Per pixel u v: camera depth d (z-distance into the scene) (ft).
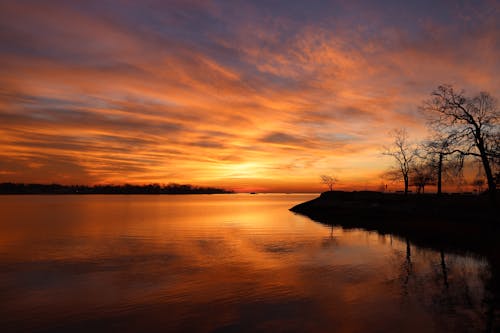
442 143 97.66
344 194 267.59
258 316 38.70
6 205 386.32
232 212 257.75
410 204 168.35
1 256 76.07
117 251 82.12
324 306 41.63
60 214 225.97
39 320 38.68
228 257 73.77
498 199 130.72
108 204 431.43
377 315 38.52
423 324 35.76
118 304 43.55
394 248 82.69
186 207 353.51
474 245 79.56
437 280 52.65
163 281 54.03
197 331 35.06
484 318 37.27
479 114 94.17
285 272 59.31
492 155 90.38
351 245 88.84
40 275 58.75
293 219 182.91
